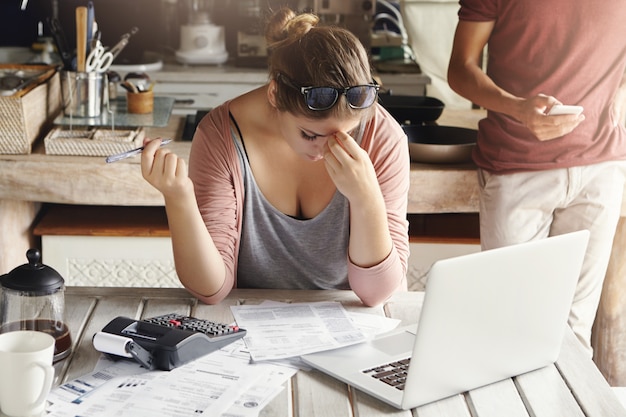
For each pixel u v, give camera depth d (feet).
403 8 12.96
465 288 4.35
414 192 9.01
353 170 5.34
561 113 7.63
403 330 5.31
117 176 8.89
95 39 9.56
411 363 4.34
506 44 8.16
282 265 6.32
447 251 9.71
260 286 6.43
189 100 13.25
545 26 7.93
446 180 8.98
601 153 8.18
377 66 13.53
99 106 9.59
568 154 8.13
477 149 8.73
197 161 6.01
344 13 13.37
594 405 4.62
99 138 9.02
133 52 13.44
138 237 9.50
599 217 8.29
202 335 4.82
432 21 12.96
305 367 4.82
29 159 8.81
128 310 5.55
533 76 8.13
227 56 13.89
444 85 13.32
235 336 5.03
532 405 4.57
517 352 4.80
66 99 9.46
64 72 9.41
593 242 8.38
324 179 5.97
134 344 4.64
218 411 4.25
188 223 5.42
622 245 9.22
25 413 4.06
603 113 8.19
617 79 8.13
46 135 9.58
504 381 4.82
